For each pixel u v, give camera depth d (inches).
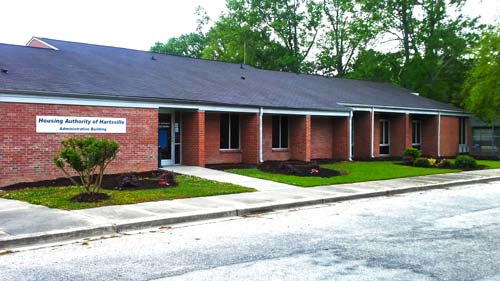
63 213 385.7
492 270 243.6
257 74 1091.3
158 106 666.2
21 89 537.0
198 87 794.8
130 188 519.5
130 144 636.7
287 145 933.2
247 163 831.1
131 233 341.1
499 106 1207.6
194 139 744.3
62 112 573.9
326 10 1903.3
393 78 1651.1
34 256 274.8
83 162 450.6
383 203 499.2
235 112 799.1
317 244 302.8
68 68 692.1
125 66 813.2
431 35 1537.9
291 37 1964.8
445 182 673.6
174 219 378.6
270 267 248.7
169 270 243.4
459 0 1499.8
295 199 485.7
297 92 992.9
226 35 1903.3
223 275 234.4
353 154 1092.5
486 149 1485.0
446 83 1513.3
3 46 727.7
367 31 1632.6
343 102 999.0
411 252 281.7
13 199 455.2
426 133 1264.8
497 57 1163.3
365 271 241.6
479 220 391.2
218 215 406.6
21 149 545.3
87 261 262.7
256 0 1907.0
